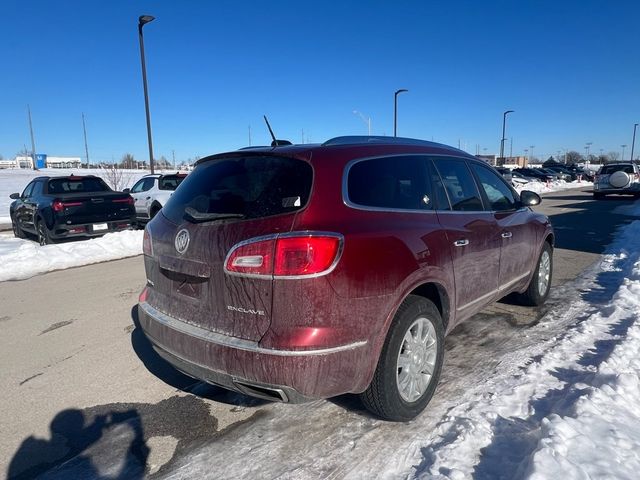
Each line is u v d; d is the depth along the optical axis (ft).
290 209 8.65
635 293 17.54
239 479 8.52
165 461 9.17
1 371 13.43
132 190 50.98
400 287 9.41
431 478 7.98
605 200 77.15
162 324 10.13
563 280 21.76
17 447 9.80
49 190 37.37
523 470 7.69
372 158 10.32
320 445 9.43
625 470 7.59
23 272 26.78
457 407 10.45
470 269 12.14
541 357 12.84
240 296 8.68
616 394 9.91
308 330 8.21
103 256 31.01
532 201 16.34
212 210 9.54
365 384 9.09
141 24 54.08
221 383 9.09
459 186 12.83
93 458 9.36
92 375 13.07
